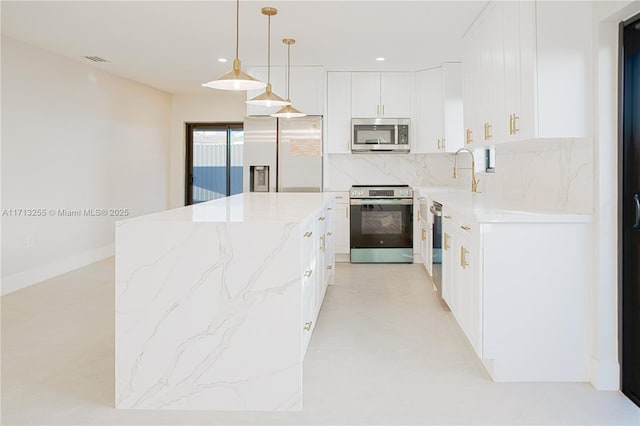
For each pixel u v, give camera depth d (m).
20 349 2.86
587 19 2.37
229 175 7.57
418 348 2.89
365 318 3.50
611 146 2.31
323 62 5.26
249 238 2.10
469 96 3.93
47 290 4.30
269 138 5.59
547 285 2.40
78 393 2.29
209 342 2.13
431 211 4.13
